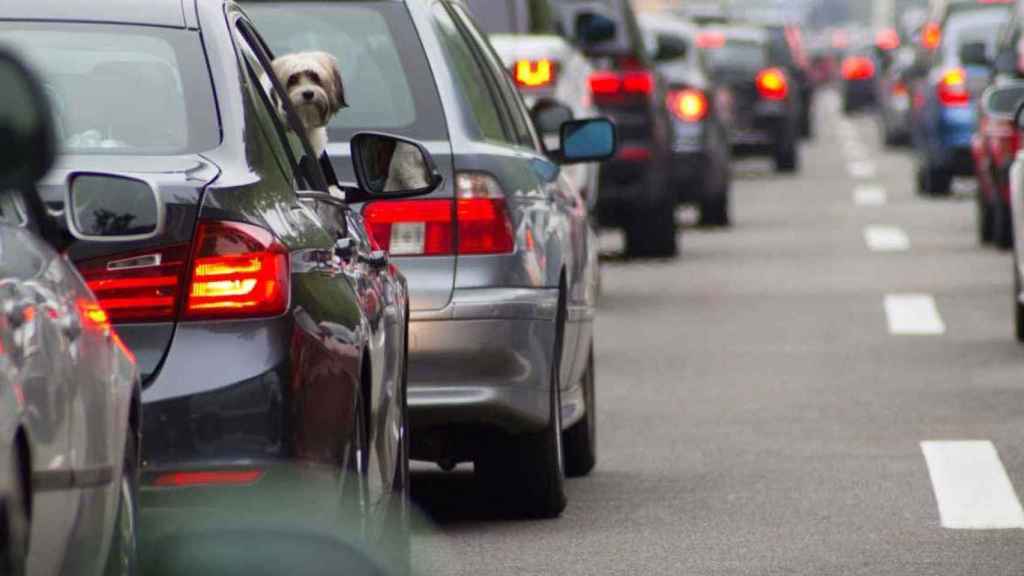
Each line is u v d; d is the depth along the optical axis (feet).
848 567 64.75
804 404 102.73
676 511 75.20
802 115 411.95
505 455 72.54
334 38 73.56
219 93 49.75
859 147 385.09
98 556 37.19
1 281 34.22
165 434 45.47
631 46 170.60
